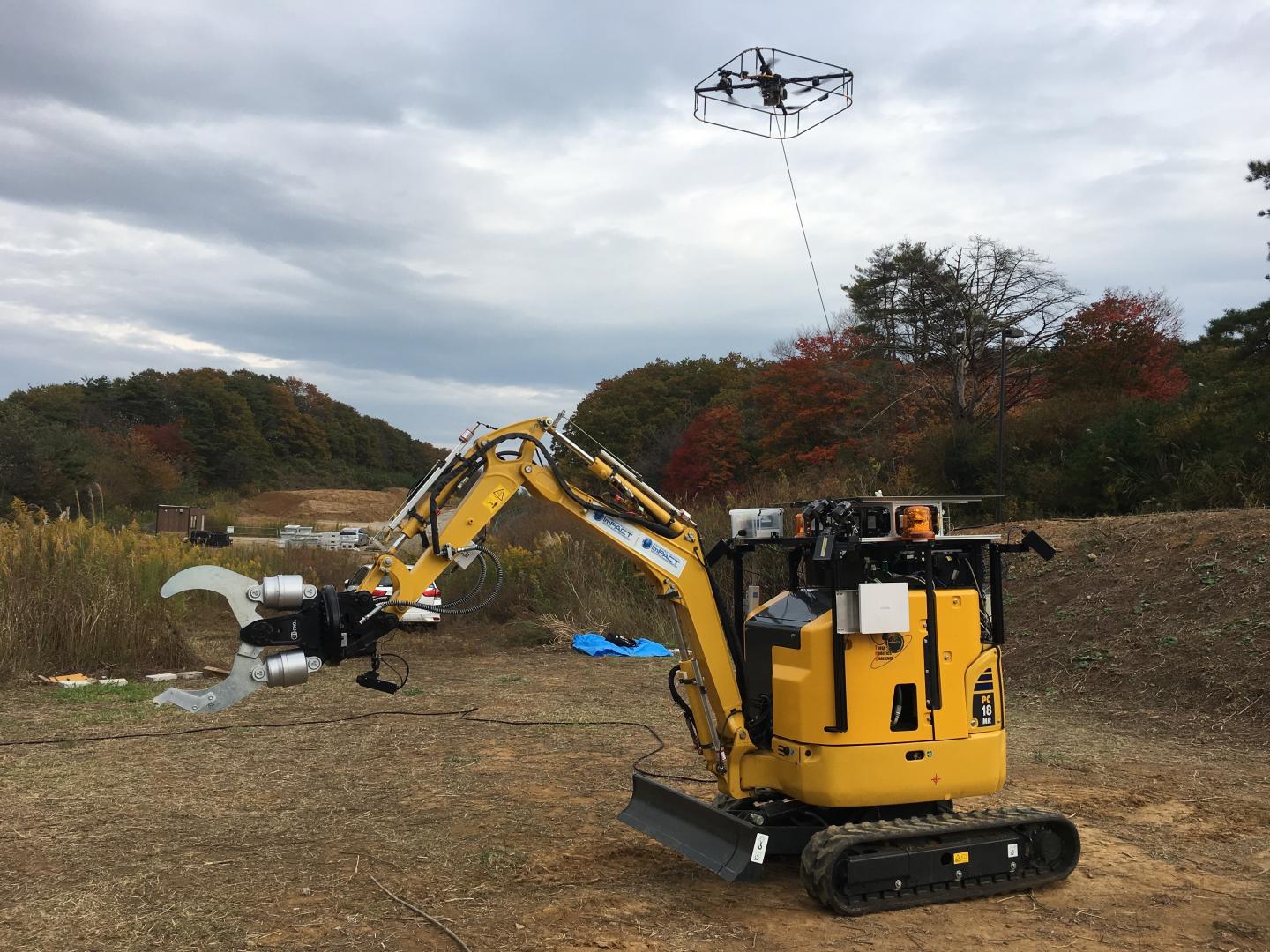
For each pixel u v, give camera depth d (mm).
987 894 5059
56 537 12930
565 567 17766
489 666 13688
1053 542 14109
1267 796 7043
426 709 10422
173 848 5836
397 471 132500
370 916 4789
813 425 35000
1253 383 18812
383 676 12531
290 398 116938
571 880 5359
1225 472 16516
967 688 5164
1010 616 12828
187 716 9859
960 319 30406
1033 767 7918
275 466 107812
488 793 7148
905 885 4906
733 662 5598
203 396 104000
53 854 5703
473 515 5434
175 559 15617
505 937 4531
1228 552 11922
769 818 5301
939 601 5133
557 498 5551
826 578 5207
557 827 6344
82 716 9742
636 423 60469
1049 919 4777
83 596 12289
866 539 5031
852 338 34156
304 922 4699
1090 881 5324
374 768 7879
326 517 88188
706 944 4457
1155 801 6930
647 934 4570
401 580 5277
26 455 44188
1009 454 23688
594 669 13328
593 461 5711
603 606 16609
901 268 30906
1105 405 24016
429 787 7309
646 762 8125
